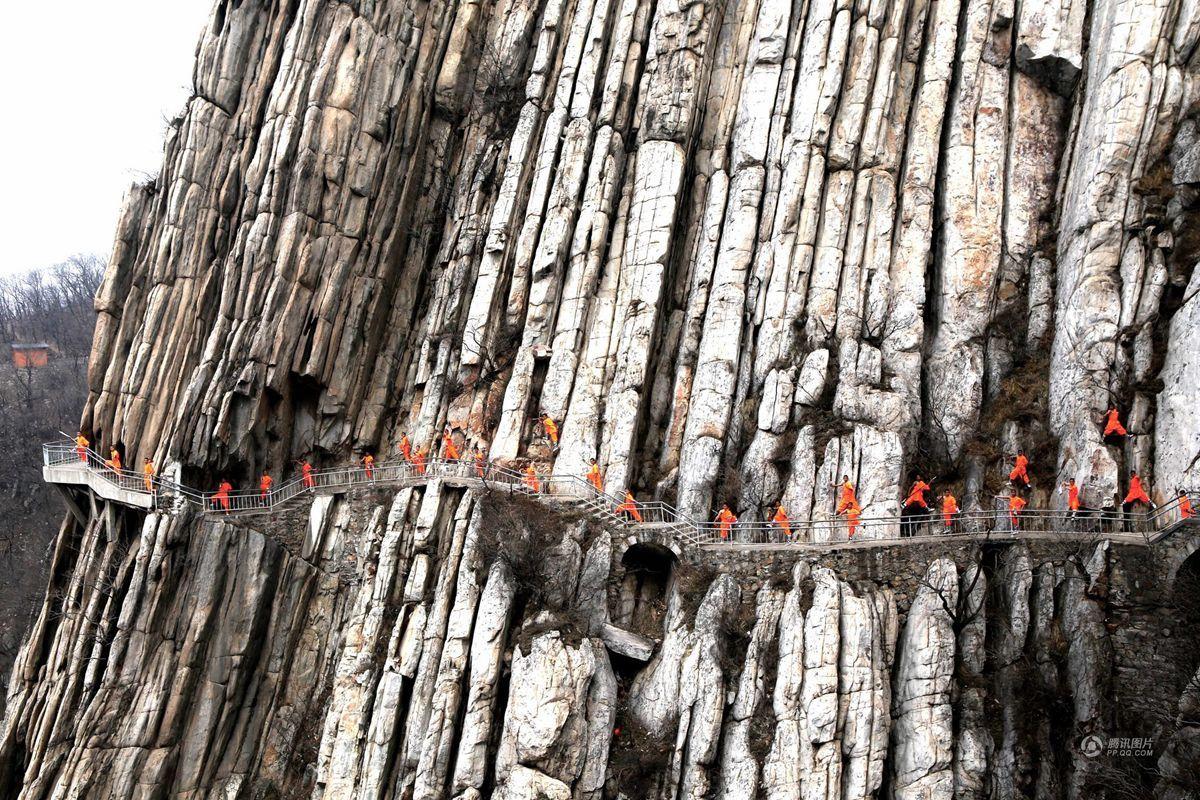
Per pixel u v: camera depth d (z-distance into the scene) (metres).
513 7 48.16
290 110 42.59
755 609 30.89
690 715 29.62
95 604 36.19
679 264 41.97
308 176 42.22
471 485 35.19
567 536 33.84
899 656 29.89
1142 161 34.84
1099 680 27.94
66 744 34.38
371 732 32.22
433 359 43.72
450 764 30.67
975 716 28.58
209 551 36.50
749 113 41.06
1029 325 36.50
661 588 34.31
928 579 30.05
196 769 35.06
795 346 37.59
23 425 72.81
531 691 29.69
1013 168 38.47
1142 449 32.06
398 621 33.31
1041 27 38.72
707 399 37.78
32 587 58.91
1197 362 30.98
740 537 34.69
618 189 42.75
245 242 41.59
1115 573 28.98
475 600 32.19
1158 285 33.41
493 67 47.59
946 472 34.88
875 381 35.97
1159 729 27.09
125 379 40.28
